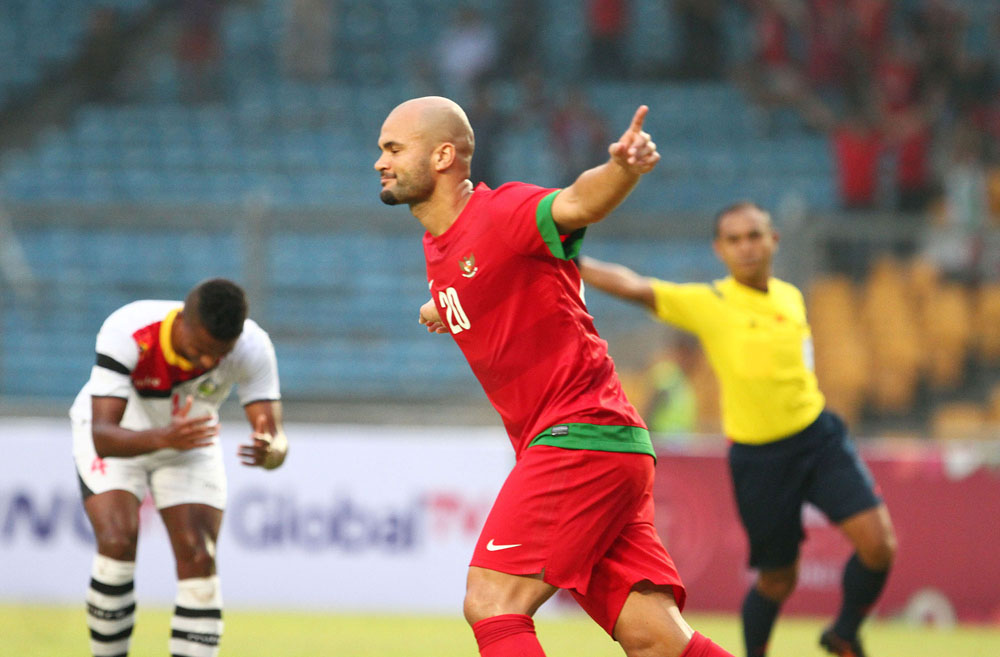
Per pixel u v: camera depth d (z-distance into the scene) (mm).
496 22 69250
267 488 34375
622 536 13539
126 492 16938
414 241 43438
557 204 12172
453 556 34562
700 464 34375
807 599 33562
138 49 70938
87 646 24109
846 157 54844
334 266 43156
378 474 34625
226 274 45625
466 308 13320
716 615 33844
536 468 13109
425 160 13172
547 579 13031
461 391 43250
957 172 55219
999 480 34500
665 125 63844
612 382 13602
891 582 34125
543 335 13188
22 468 33969
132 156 62406
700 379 41531
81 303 41844
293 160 62031
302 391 42500
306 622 30531
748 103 65125
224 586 33969
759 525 21000
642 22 68938
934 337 40500
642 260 43500
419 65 67125
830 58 64312
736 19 68438
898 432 40875
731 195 59094
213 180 60469
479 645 12844
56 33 70438
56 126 66375
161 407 17141
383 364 43188
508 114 62188
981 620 34000
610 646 26609
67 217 39812
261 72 69062
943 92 62156
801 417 20703
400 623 30797
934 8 63688
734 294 21172
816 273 40062
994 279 40344
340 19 70875
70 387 41406
